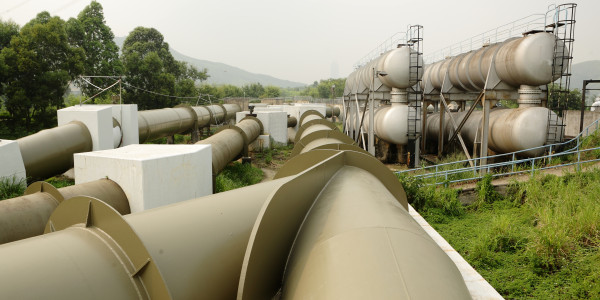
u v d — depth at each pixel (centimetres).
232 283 385
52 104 3612
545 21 1734
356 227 372
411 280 286
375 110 2705
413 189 1477
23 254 260
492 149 2003
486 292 594
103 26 4891
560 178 1474
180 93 5931
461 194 1532
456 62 2327
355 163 651
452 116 2419
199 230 381
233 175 1886
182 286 328
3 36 3491
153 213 381
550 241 974
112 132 1650
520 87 1814
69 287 252
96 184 778
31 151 1266
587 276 868
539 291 847
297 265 385
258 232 370
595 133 1897
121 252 294
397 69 2173
